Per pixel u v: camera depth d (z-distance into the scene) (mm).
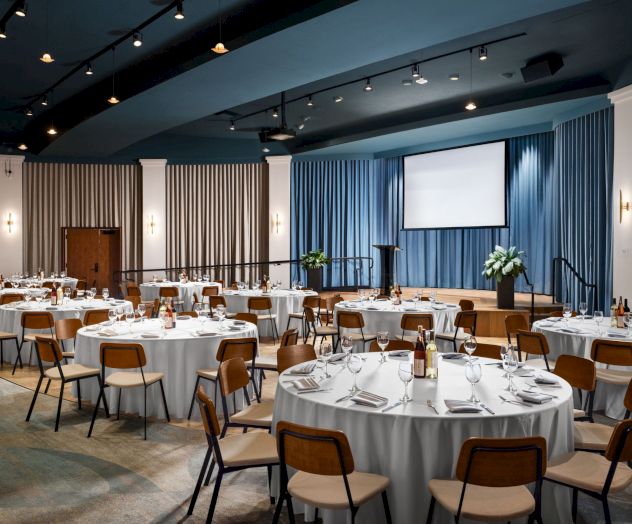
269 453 2988
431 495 2645
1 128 12172
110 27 6703
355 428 2809
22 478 3660
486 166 10766
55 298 7293
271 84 7770
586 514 3176
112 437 4402
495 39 7184
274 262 12617
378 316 6789
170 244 13562
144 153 13477
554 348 5371
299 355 4273
